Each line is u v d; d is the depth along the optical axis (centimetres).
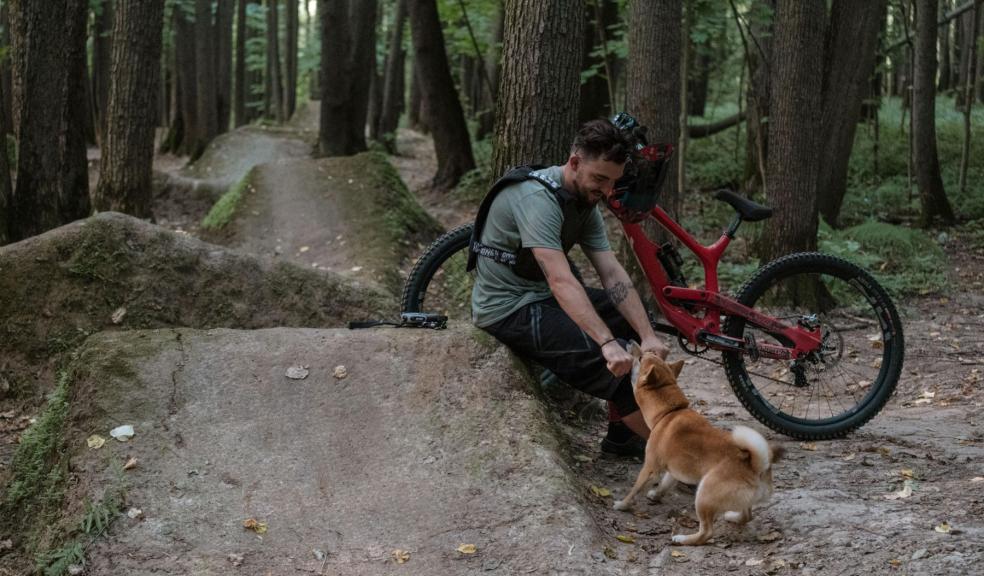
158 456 378
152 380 411
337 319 619
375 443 396
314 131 2192
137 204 1016
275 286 614
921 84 1245
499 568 329
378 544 346
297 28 3127
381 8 3138
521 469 376
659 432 360
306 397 414
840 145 1184
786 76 862
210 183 1427
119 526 348
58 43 858
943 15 1892
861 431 489
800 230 878
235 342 438
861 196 1384
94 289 575
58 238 584
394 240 1004
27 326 564
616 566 330
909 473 405
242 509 361
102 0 2128
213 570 330
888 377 471
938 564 309
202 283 597
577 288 388
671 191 939
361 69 1780
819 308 793
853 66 1134
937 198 1276
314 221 1068
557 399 493
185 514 355
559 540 338
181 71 2383
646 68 888
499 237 418
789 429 467
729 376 470
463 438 394
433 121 1576
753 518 362
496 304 427
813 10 848
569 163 396
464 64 3086
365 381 421
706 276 469
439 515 358
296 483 376
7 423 534
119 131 1004
